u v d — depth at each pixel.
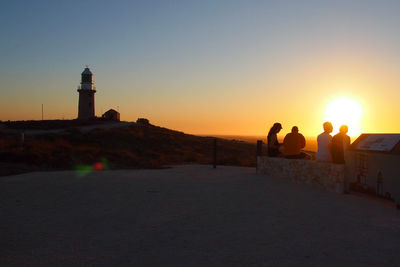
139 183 12.78
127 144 36.16
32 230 6.89
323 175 11.39
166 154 30.70
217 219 7.70
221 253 5.64
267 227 7.07
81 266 5.11
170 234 6.64
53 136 35.22
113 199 9.85
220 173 16.08
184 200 9.73
